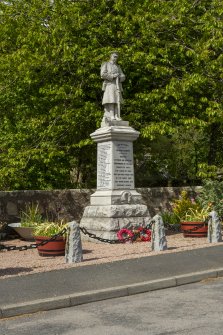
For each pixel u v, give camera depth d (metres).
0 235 15.96
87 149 20.61
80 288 8.35
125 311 7.21
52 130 18.94
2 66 19.39
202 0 19.86
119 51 18.44
